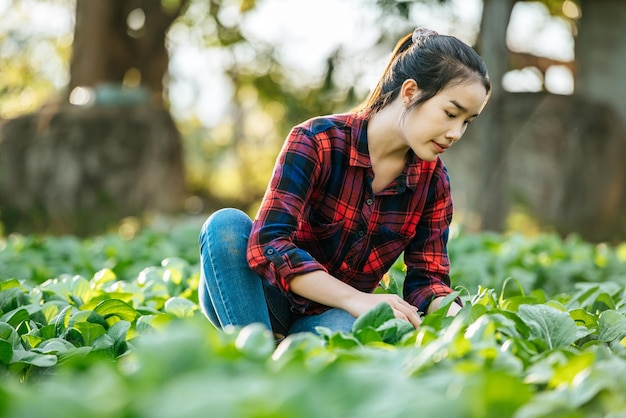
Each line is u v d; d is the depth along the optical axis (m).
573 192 14.88
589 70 15.96
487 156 11.41
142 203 16.58
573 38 17.03
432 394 1.45
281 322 3.23
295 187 2.99
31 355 2.53
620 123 15.38
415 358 1.86
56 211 16.28
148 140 16.84
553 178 14.84
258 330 1.94
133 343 2.79
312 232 3.12
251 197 23.42
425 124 2.88
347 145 3.05
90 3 17.81
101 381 1.49
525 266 5.88
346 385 1.47
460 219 14.25
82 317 3.01
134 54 18.56
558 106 15.05
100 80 17.92
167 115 17.38
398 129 2.98
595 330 2.85
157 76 18.88
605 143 15.04
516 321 2.53
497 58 11.10
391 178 3.10
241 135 24.22
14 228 16.20
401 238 3.19
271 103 21.03
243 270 2.98
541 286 5.79
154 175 16.78
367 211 3.10
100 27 17.86
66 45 22.36
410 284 3.27
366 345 2.20
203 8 20.56
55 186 16.36
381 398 1.42
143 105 17.23
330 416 1.40
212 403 1.26
